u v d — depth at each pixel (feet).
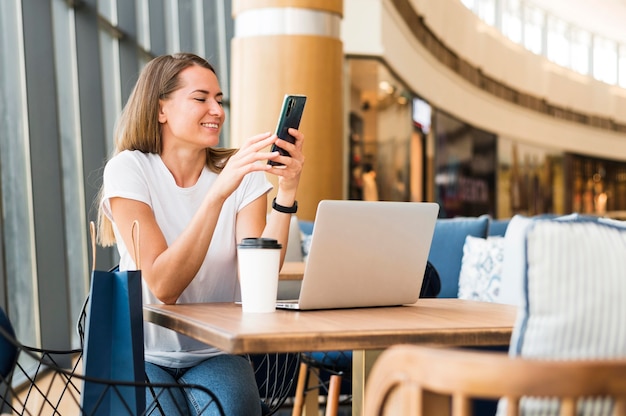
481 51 49.44
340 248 5.64
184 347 6.61
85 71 16.33
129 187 6.49
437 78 42.98
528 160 58.34
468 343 4.75
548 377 2.74
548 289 3.37
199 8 24.64
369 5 30.37
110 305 5.29
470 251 12.07
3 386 12.24
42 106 14.33
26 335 14.65
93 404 5.16
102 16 17.54
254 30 17.74
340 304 5.89
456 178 47.32
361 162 32.45
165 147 6.89
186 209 6.86
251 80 17.70
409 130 38.58
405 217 5.85
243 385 6.23
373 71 31.01
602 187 68.90
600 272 3.39
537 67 58.18
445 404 3.34
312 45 17.62
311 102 17.65
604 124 67.56
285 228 6.85
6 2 13.99
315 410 10.09
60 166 14.48
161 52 20.72
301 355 9.55
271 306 5.66
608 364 2.77
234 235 7.02
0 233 12.23
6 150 13.99
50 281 14.55
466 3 49.11
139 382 4.82
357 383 5.93
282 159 6.15
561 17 62.49
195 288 6.81
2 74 13.85
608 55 69.82
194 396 6.20
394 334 4.59
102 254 16.96
